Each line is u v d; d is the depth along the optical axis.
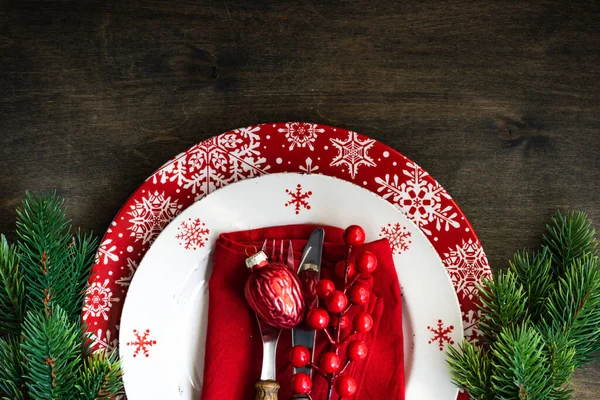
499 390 0.49
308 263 0.54
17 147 0.58
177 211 0.55
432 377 0.54
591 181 0.58
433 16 0.58
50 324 0.48
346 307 0.52
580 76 0.58
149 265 0.54
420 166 0.58
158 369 0.54
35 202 0.53
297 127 0.55
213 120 0.58
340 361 0.53
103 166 0.58
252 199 0.54
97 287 0.54
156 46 0.58
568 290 0.51
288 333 0.54
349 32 0.58
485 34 0.58
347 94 0.58
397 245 0.54
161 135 0.58
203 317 0.55
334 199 0.54
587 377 0.56
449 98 0.58
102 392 0.50
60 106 0.58
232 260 0.54
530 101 0.58
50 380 0.49
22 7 0.58
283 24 0.58
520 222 0.58
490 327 0.53
